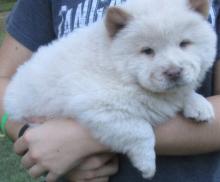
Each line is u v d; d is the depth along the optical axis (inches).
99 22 34.7
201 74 33.5
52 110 34.7
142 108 32.5
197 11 33.1
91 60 32.9
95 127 32.4
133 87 32.2
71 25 38.1
